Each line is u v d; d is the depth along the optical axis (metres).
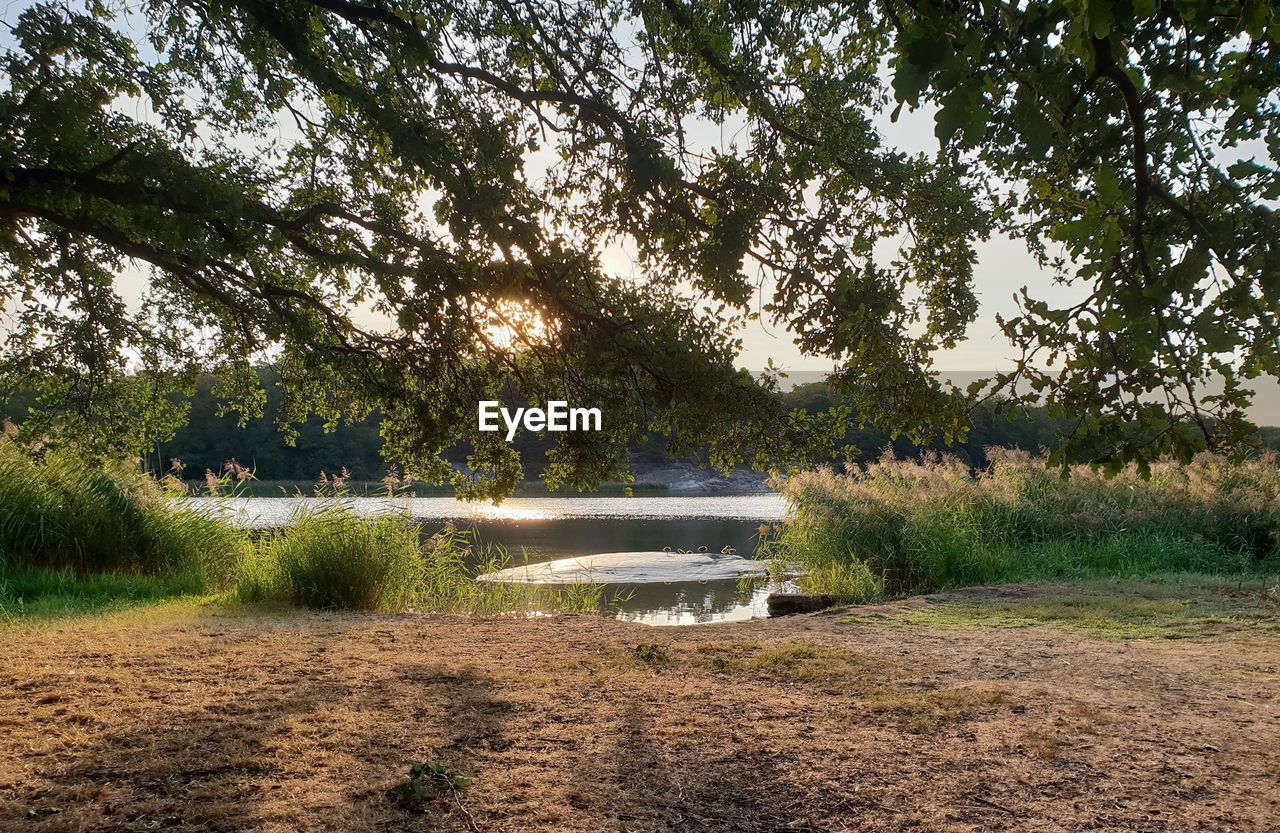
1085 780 3.43
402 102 5.66
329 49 6.05
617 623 7.82
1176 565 11.68
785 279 5.29
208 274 6.10
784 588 12.71
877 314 4.93
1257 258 1.90
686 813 3.11
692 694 4.78
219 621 7.54
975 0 1.79
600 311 6.09
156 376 7.56
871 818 3.07
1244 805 3.17
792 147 5.92
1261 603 8.13
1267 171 1.94
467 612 9.56
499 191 5.05
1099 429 1.98
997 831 2.97
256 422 41.81
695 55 5.93
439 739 3.92
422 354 6.41
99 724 4.07
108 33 5.65
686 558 15.83
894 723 4.20
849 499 13.35
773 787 3.36
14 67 4.79
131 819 2.99
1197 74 1.90
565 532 22.88
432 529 22.09
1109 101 2.04
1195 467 14.16
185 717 4.21
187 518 11.61
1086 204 2.20
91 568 10.45
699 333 5.91
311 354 6.38
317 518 10.01
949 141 1.69
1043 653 5.97
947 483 14.23
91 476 10.88
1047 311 2.01
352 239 5.77
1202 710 4.42
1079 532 13.01
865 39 5.50
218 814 3.03
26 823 2.93
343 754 3.69
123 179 4.96
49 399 7.00
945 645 6.34
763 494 49.31
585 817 3.05
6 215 5.02
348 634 6.86
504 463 7.07
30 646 5.96
